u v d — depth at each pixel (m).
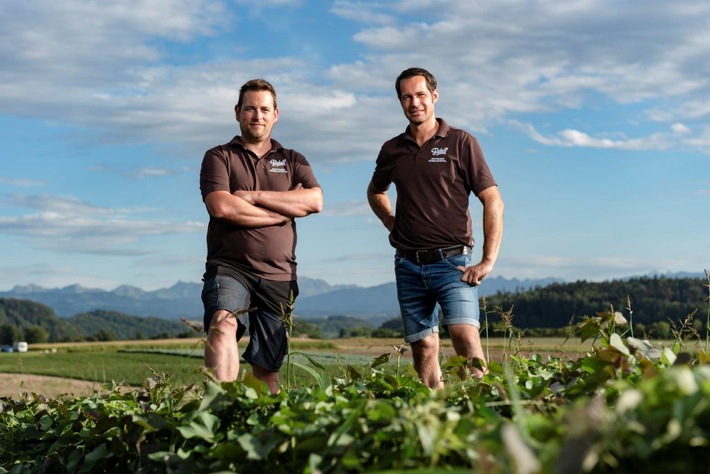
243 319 4.92
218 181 5.07
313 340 40.72
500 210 5.16
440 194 5.16
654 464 1.37
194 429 2.49
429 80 5.23
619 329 3.54
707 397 1.35
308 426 2.14
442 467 1.70
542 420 1.46
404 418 1.86
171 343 69.38
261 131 5.16
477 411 2.16
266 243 5.02
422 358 5.31
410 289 5.29
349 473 1.86
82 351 52.94
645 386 1.39
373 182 5.69
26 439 4.25
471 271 5.07
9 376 24.23
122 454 2.94
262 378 5.19
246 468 2.20
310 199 5.15
